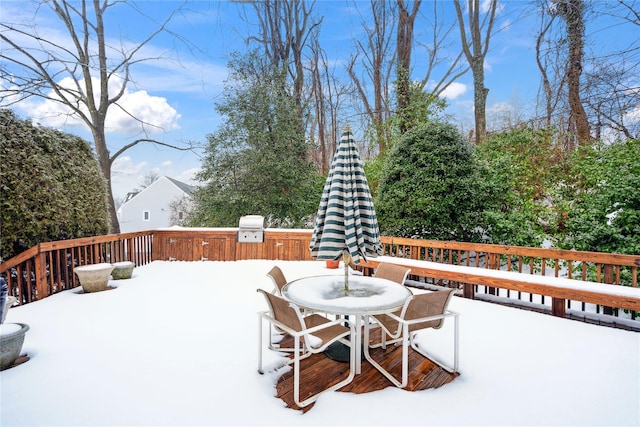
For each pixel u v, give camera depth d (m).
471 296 4.48
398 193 5.75
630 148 5.59
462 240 6.08
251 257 7.60
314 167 10.02
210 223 9.46
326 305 2.33
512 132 7.95
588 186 6.19
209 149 9.18
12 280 4.61
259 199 9.05
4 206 4.35
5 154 4.36
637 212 4.57
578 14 8.08
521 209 6.67
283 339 3.15
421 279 6.03
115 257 6.14
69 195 5.24
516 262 6.29
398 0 10.61
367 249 2.79
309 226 9.86
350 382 2.36
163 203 22.28
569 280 3.75
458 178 5.59
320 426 1.87
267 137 9.23
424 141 5.79
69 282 5.07
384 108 13.73
